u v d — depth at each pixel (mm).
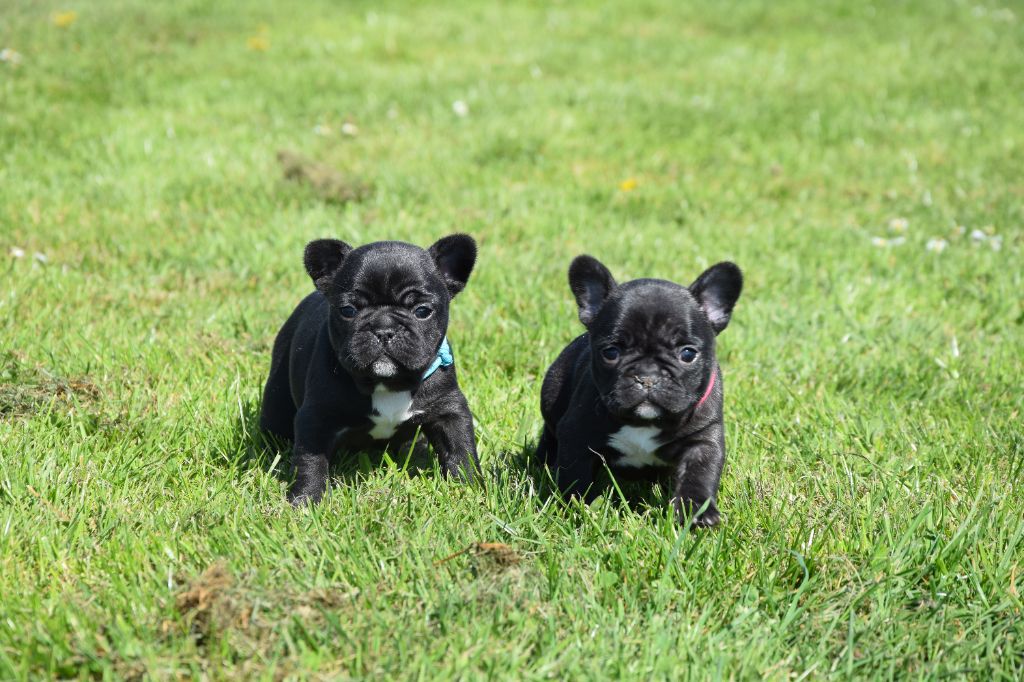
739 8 23781
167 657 4383
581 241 10969
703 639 4656
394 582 4984
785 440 6871
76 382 7176
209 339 8281
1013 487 6211
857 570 5262
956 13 23734
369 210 11758
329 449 6137
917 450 6766
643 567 5203
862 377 8055
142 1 22219
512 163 13617
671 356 5695
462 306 9102
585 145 14273
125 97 15703
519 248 10695
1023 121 15867
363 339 5719
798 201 12852
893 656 4574
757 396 7633
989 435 6910
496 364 8148
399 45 19750
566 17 22672
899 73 18469
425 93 16406
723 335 8727
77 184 12062
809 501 5969
